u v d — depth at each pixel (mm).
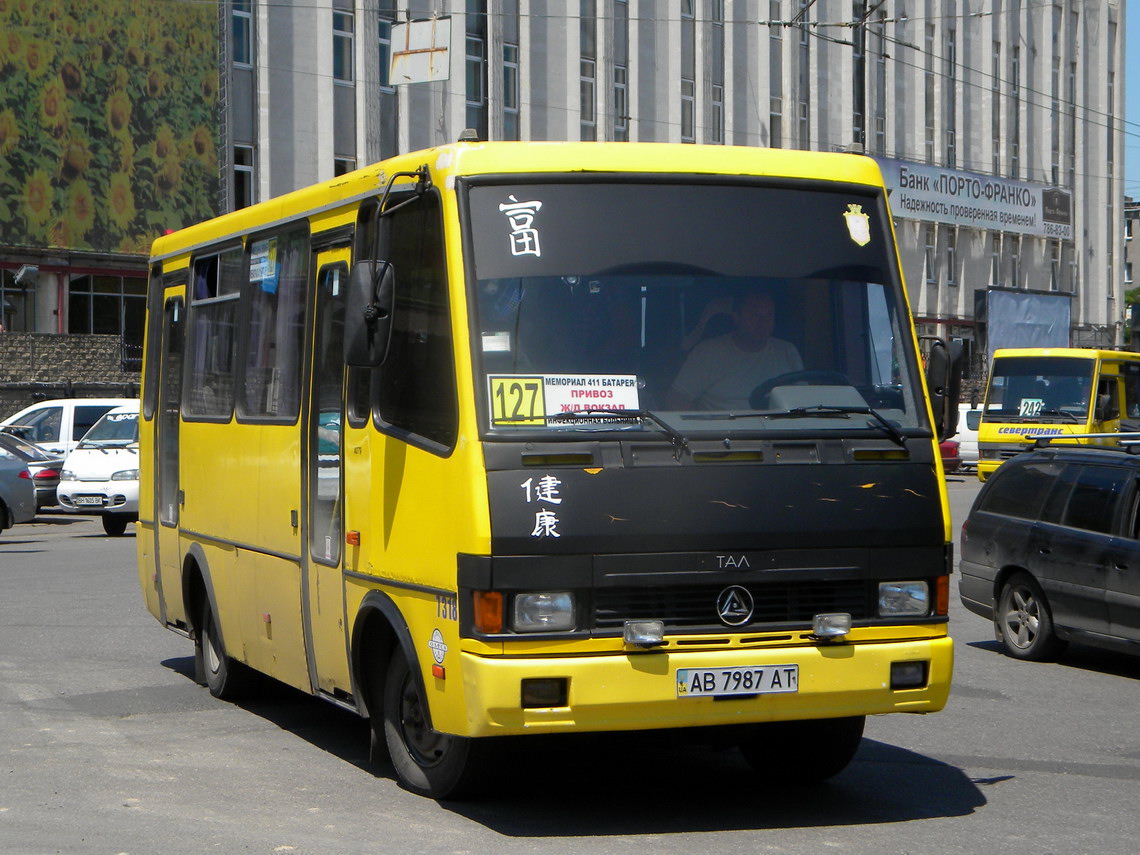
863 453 8594
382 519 9078
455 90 51812
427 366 8625
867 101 69500
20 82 43906
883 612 8531
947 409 8977
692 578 8172
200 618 13242
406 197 8992
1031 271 81438
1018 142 80312
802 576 8352
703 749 11055
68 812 8875
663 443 8281
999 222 76688
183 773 9992
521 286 8438
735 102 62406
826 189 9156
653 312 8586
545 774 10117
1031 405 40781
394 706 9453
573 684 7957
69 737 11141
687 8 60156
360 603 9391
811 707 8344
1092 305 87125
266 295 11391
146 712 12211
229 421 12000
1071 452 15734
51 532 31406
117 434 31016
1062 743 11359
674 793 9562
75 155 45094
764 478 8359
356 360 8383
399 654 9328
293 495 10602
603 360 8414
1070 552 15031
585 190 8703
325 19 49562
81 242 45406
